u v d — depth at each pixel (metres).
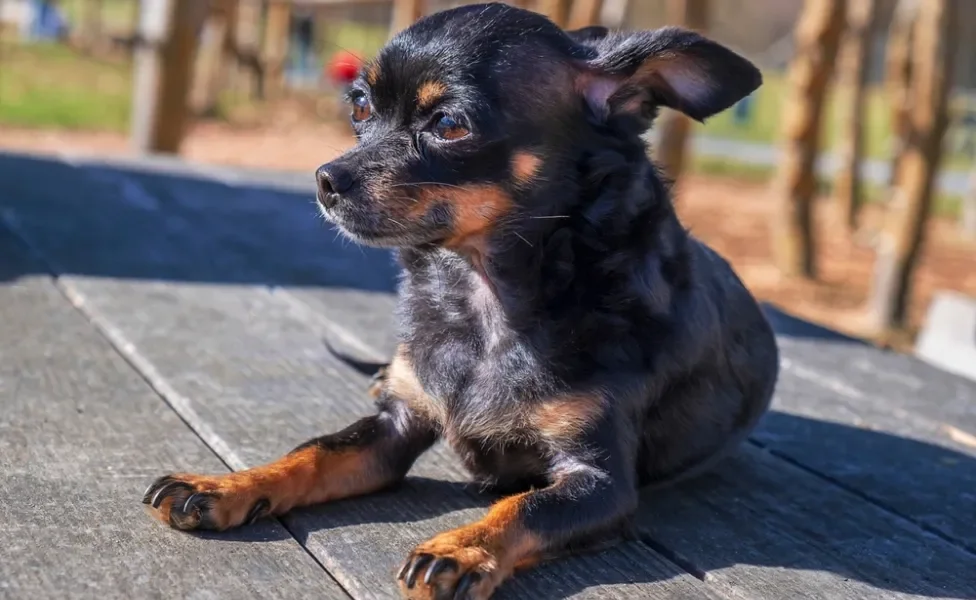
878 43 6.41
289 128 4.09
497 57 0.74
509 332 0.73
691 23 1.96
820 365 1.03
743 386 0.81
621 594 0.66
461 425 0.74
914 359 1.08
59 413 0.80
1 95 3.91
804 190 2.40
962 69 5.88
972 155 4.91
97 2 5.44
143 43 2.06
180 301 1.04
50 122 3.54
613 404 0.72
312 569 0.66
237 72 4.74
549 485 0.73
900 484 0.81
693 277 0.77
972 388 1.01
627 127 0.77
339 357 0.94
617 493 0.70
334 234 1.33
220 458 0.77
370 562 0.66
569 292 0.73
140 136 2.08
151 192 1.48
